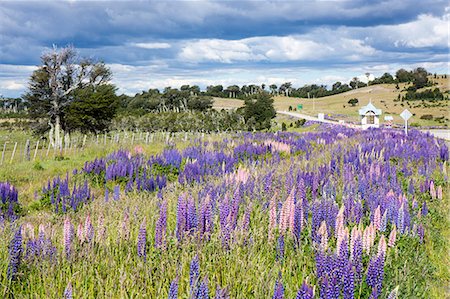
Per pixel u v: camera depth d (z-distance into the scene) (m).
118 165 17.00
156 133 65.12
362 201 10.39
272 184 11.45
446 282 7.18
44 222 10.86
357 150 19.69
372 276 6.25
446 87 149.75
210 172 16.06
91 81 51.66
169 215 9.19
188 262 6.66
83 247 7.18
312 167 15.13
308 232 8.05
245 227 7.81
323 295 5.61
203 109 130.62
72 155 29.47
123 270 6.34
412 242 8.33
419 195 11.75
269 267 6.84
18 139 59.44
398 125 67.75
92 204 12.47
